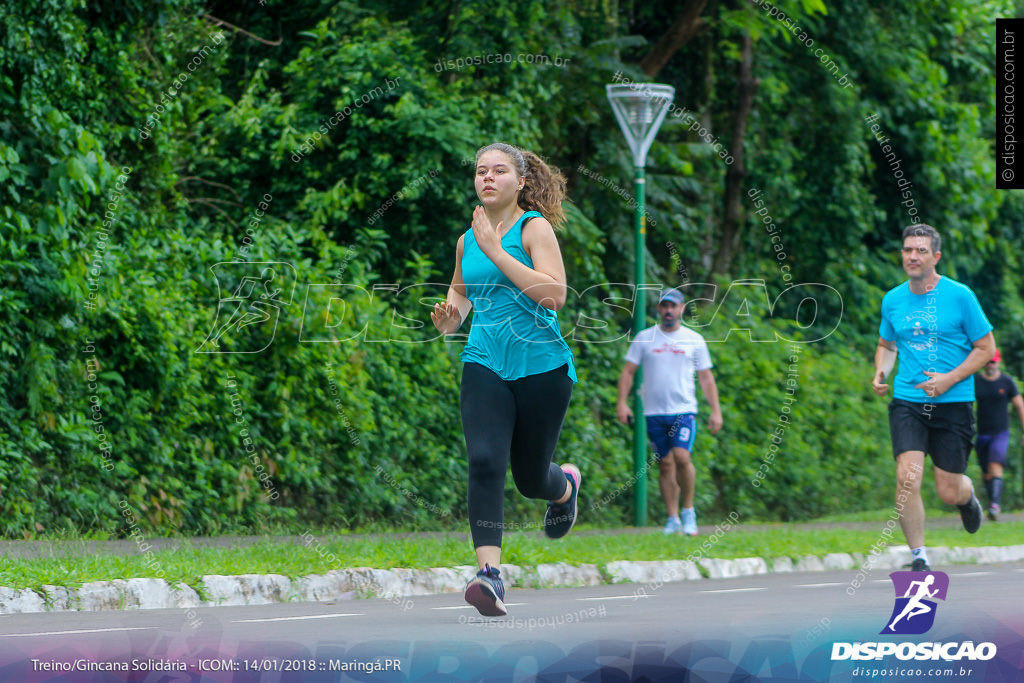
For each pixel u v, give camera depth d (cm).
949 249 6888
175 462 3403
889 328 2744
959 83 7069
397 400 3950
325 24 4416
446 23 4678
